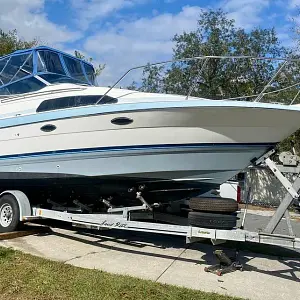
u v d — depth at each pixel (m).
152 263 5.09
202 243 6.36
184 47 19.33
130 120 5.23
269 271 5.00
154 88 12.09
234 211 4.80
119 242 6.21
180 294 3.84
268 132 5.03
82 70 7.40
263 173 15.53
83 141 5.65
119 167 5.50
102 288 3.86
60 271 4.36
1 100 7.00
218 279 4.54
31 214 6.42
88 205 6.57
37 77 6.71
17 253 5.02
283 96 10.11
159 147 5.23
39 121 6.09
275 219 4.64
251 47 19.00
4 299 3.52
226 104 4.74
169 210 6.23
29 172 6.37
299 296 4.10
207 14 19.36
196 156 5.21
